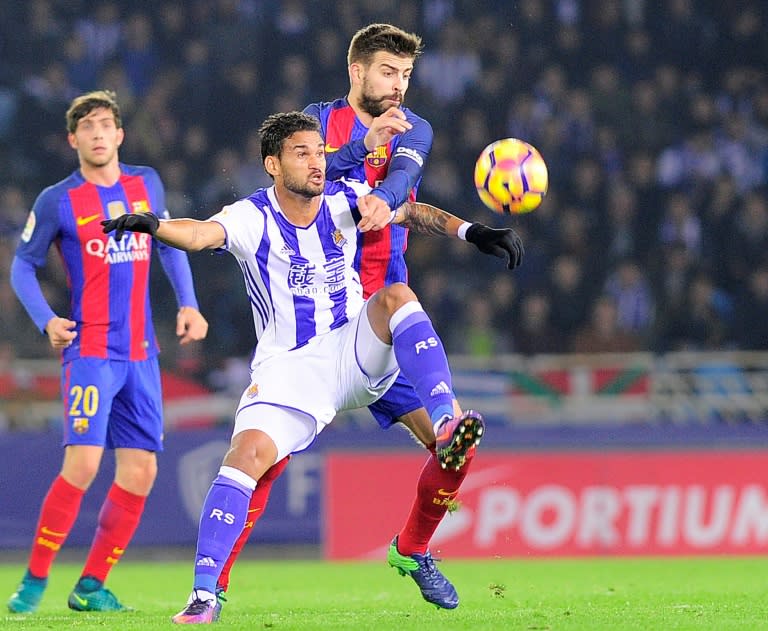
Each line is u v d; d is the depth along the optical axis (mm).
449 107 60125
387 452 40719
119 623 17750
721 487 40594
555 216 57469
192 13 61594
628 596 22906
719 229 57531
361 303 17672
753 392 44062
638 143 60750
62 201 23297
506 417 43875
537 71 62281
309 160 16594
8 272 52000
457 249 55750
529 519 40031
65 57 60438
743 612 17984
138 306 23406
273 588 28234
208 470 40594
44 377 43406
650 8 64188
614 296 54375
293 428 16844
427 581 18406
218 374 47906
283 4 61656
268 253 16953
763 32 64375
